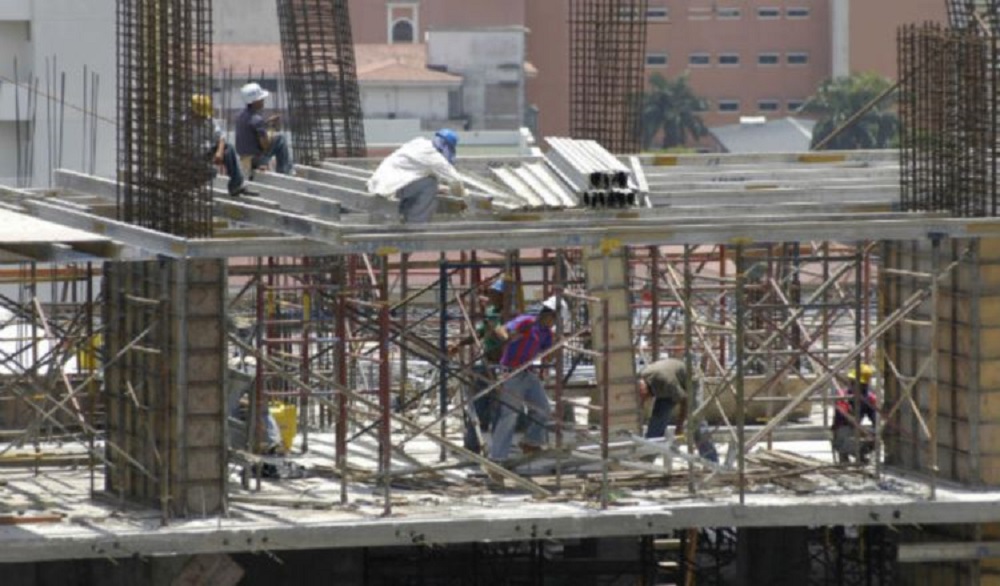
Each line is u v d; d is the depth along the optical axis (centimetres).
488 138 18000
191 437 5875
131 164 6200
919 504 6069
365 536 5784
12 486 6356
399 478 6303
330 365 7481
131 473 6081
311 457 6600
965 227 6131
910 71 6450
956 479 6309
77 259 5847
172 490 5900
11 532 5716
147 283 6000
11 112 14288
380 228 5888
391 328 6525
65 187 6838
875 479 6272
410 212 6144
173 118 6003
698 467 6306
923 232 6122
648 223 6125
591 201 6278
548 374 7581
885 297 6488
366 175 6894
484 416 6531
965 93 6303
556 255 6331
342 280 6606
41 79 14312
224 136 6488
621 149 8481
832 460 6600
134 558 6109
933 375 6188
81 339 6291
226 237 6103
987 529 6284
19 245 5800
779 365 7306
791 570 7044
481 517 5847
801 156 7469
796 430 7056
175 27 5984
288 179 6669
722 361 7338
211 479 5906
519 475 6322
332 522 5797
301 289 6319
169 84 6009
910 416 6425
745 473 6278
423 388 7488
